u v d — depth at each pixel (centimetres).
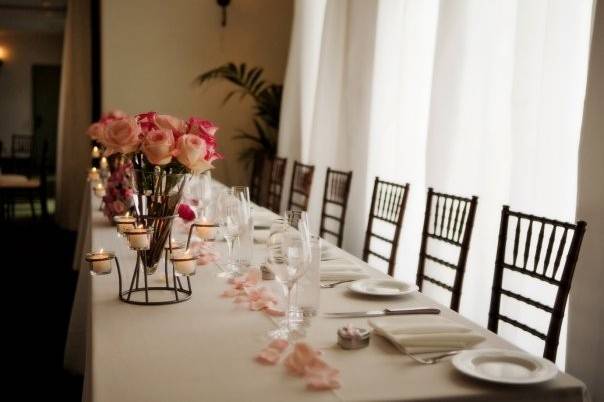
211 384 123
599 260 224
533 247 271
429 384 125
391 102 423
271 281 201
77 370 299
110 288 189
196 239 266
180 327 155
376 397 118
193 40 608
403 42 386
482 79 321
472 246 312
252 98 623
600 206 223
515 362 135
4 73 1201
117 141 183
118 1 593
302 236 151
